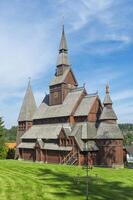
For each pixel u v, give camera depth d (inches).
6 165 2399.1
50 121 3732.8
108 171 2306.8
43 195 1350.9
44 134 3612.2
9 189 1457.9
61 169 2268.7
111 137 2930.6
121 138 2979.8
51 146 3376.0
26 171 2117.4
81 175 2027.6
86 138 3051.2
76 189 1518.2
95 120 3255.4
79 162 2987.2
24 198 1273.4
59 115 3511.3
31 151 3737.7
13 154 4276.6
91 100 3309.5
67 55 3909.9
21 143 3983.8
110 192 1503.4
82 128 3161.9
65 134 3174.2
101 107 3324.3
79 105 3427.7
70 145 3122.5
